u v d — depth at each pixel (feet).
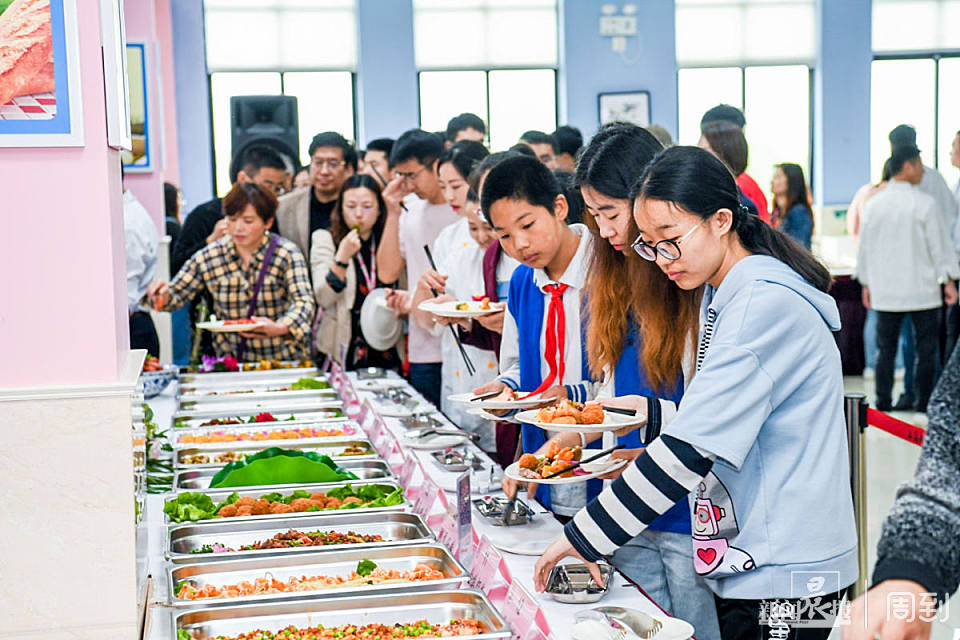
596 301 7.59
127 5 21.77
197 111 32.40
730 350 5.54
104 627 6.23
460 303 10.99
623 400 7.30
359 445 10.80
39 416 6.10
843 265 28.14
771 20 34.99
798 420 5.65
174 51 32.17
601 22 33.78
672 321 7.00
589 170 6.98
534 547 7.16
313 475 9.35
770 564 5.64
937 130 35.37
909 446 19.88
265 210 14.93
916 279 22.16
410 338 14.89
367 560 7.11
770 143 35.32
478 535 6.97
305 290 15.11
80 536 6.18
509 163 8.07
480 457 9.81
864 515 8.70
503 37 34.30
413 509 8.39
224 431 11.48
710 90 35.14
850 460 8.68
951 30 34.99
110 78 6.20
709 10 34.83
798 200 25.48
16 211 6.13
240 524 8.00
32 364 6.18
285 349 15.66
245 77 33.22
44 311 6.18
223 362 15.01
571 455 7.34
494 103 34.50
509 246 8.22
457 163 13.05
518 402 8.07
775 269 5.71
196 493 8.63
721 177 5.81
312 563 7.21
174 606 6.32
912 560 3.72
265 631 6.12
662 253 5.88
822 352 5.67
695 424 5.54
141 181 22.06
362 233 15.38
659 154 5.98
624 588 6.50
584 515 6.00
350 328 15.69
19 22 6.01
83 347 6.22
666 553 7.30
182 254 18.13
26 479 6.12
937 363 23.91
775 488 5.66
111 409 6.16
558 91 34.65
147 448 10.41
